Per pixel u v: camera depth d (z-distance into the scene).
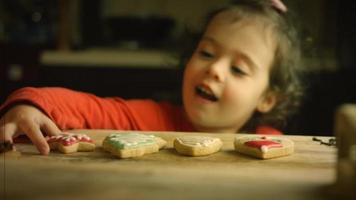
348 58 2.14
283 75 1.14
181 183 0.56
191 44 1.29
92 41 2.51
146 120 1.03
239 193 0.54
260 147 0.68
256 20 1.05
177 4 2.62
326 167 0.64
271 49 1.06
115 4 2.65
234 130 1.06
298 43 1.23
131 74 2.05
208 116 1.02
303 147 0.73
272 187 0.56
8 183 0.55
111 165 0.63
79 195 0.53
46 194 0.53
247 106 1.04
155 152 0.69
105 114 0.96
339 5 2.33
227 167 0.64
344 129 0.56
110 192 0.54
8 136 0.70
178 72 1.60
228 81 1.00
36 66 2.03
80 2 2.50
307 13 2.52
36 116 0.75
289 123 1.44
